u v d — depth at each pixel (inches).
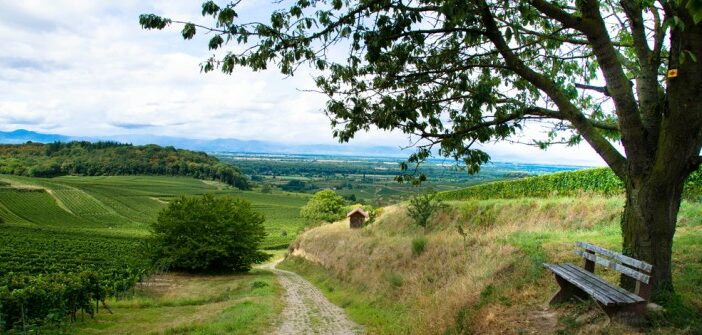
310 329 566.9
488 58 331.3
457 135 298.8
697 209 579.5
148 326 678.5
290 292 1059.9
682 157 236.2
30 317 671.8
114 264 2201.0
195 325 590.2
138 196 6195.9
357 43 279.3
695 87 223.1
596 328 249.6
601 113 356.8
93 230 3961.6
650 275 235.1
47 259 2256.4
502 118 290.0
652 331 224.8
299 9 287.6
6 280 826.8
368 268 946.7
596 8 243.8
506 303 352.5
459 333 340.8
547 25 347.3
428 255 748.0
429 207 1259.8
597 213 738.8
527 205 964.6
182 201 1776.6
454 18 238.1
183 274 1764.3
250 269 1888.5
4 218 4215.1
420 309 501.4
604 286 257.9
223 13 255.3
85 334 622.8
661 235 251.1
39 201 5132.9
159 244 1718.8
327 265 1398.9
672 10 220.1
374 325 566.3
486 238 685.3
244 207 1859.0
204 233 1733.5
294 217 5767.7
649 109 252.8
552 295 316.8
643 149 249.3
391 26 262.2
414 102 304.2
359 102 316.5
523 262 447.8
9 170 7381.9
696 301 256.7
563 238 558.9
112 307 964.0
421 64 309.4
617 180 844.0
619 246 440.5
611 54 245.6
